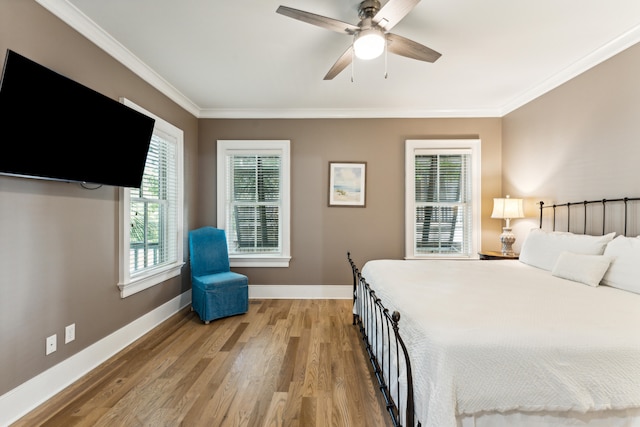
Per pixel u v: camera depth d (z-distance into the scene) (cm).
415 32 216
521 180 342
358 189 386
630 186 218
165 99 308
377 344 196
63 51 188
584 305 147
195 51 242
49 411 167
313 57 252
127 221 245
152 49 239
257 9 190
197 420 161
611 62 232
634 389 108
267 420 161
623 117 223
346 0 180
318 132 386
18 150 152
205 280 309
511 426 111
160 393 184
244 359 227
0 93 140
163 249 313
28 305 168
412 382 123
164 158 313
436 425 103
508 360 110
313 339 263
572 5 187
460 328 121
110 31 214
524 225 339
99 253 220
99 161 204
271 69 273
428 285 188
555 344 112
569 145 274
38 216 173
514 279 205
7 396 157
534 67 270
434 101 354
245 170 390
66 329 192
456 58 254
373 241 387
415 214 386
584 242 222
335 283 388
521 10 192
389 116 385
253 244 393
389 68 272
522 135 341
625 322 125
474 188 379
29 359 168
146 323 278
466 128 383
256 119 386
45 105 163
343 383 196
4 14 154
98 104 198
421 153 384
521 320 128
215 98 345
